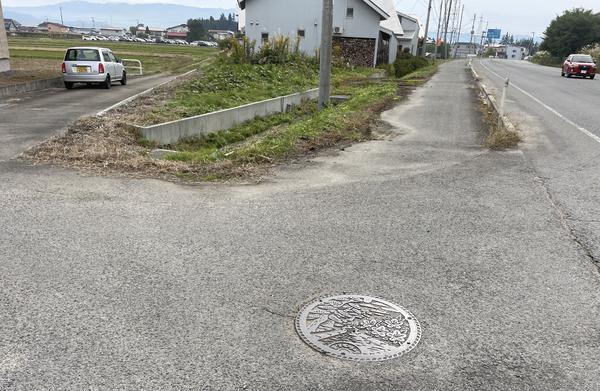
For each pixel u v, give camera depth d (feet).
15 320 9.68
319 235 14.55
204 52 195.72
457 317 10.37
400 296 11.16
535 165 23.90
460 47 538.06
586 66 101.81
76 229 14.29
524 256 13.52
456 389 8.20
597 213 17.11
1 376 8.10
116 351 8.84
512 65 187.62
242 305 10.52
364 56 117.60
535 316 10.52
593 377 8.61
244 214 16.15
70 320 9.73
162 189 18.52
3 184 18.15
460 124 36.68
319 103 43.91
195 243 13.64
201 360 8.67
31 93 50.80
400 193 19.06
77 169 20.44
